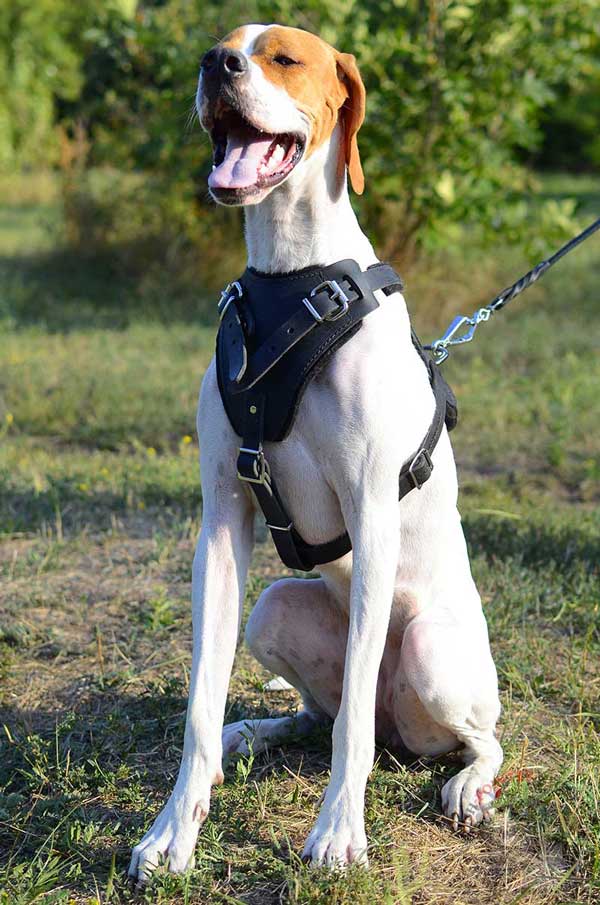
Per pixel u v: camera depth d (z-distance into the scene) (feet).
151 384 21.81
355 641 7.79
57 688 10.88
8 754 9.55
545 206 27.30
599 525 15.29
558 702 10.66
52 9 54.70
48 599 12.85
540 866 8.02
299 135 7.80
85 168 36.83
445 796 8.68
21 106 54.29
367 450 7.81
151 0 32.07
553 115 58.85
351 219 8.39
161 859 7.65
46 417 20.18
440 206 26.99
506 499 16.40
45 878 7.60
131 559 14.12
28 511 15.67
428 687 8.52
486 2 25.89
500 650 11.59
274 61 7.80
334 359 7.84
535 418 20.58
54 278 31.96
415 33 26.94
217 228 31.19
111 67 43.27
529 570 13.57
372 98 26.04
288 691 10.94
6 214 46.73
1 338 25.41
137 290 30.14
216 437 8.21
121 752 9.51
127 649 11.68
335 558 8.54
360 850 7.59
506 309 29.14
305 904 7.33
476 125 27.76
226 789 8.84
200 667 7.95
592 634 12.05
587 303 29.71
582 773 9.09
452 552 9.11
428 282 29.25
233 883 7.72
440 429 8.66
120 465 17.69
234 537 8.28
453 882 7.83
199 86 7.77
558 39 26.94
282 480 8.20
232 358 8.00
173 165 29.86
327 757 9.57
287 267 8.07
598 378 22.68
